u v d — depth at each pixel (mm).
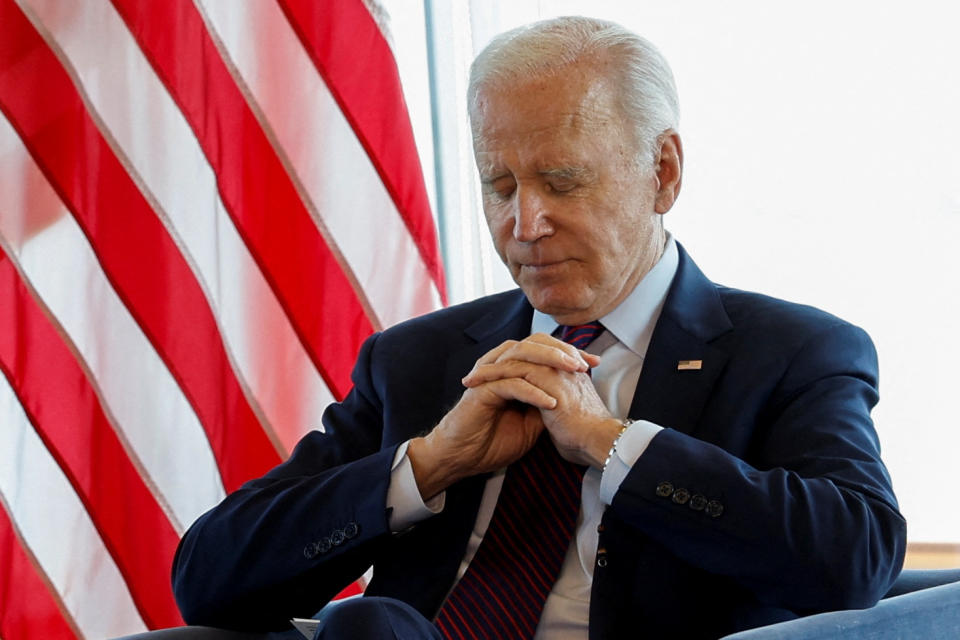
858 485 4129
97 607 7191
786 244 6977
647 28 7266
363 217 7266
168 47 7348
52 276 7277
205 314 7281
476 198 7582
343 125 7289
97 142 7316
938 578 4648
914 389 6750
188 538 4832
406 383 5066
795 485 4043
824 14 6945
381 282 7238
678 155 4684
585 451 4281
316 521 4520
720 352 4594
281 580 4539
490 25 7516
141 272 7277
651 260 4805
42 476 7223
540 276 4492
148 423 7230
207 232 7320
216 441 7242
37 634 7164
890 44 6828
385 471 4512
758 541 3928
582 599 4422
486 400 4395
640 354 4746
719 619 4309
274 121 7316
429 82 7676
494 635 4355
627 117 4445
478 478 4719
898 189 6793
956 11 6734
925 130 6754
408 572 4684
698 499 4012
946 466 6695
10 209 7270
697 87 7156
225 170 7309
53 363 7250
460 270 7648
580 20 4539
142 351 7254
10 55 7316
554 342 4445
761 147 7031
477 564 4504
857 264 6848
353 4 7332
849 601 3902
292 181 7289
